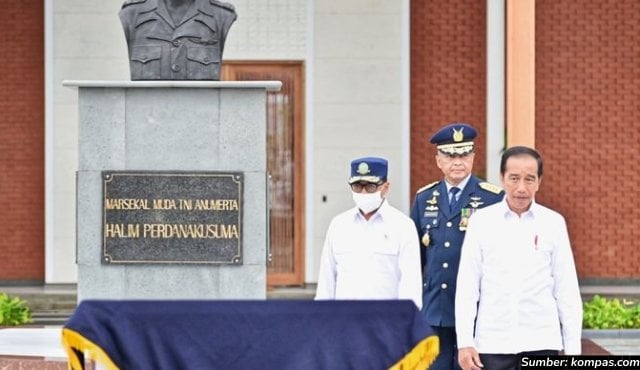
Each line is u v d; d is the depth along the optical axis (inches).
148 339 301.1
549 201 859.4
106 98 440.8
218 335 302.0
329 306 303.4
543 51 854.5
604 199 860.6
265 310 302.7
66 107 821.9
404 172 828.0
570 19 852.6
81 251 440.1
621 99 856.9
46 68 820.0
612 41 853.8
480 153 840.9
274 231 832.3
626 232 861.8
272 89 446.0
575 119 856.9
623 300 789.9
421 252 397.7
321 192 828.0
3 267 837.8
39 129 836.0
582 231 861.8
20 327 567.8
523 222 327.9
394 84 828.0
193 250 441.1
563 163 858.8
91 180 440.5
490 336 327.3
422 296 393.7
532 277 325.4
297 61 828.6
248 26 825.5
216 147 442.0
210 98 442.0
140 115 440.8
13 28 832.3
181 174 440.1
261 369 301.6
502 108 816.9
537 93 855.1
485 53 839.1
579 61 854.5
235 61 826.2
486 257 328.5
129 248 440.1
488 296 328.2
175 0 455.8
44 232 834.8
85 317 300.8
